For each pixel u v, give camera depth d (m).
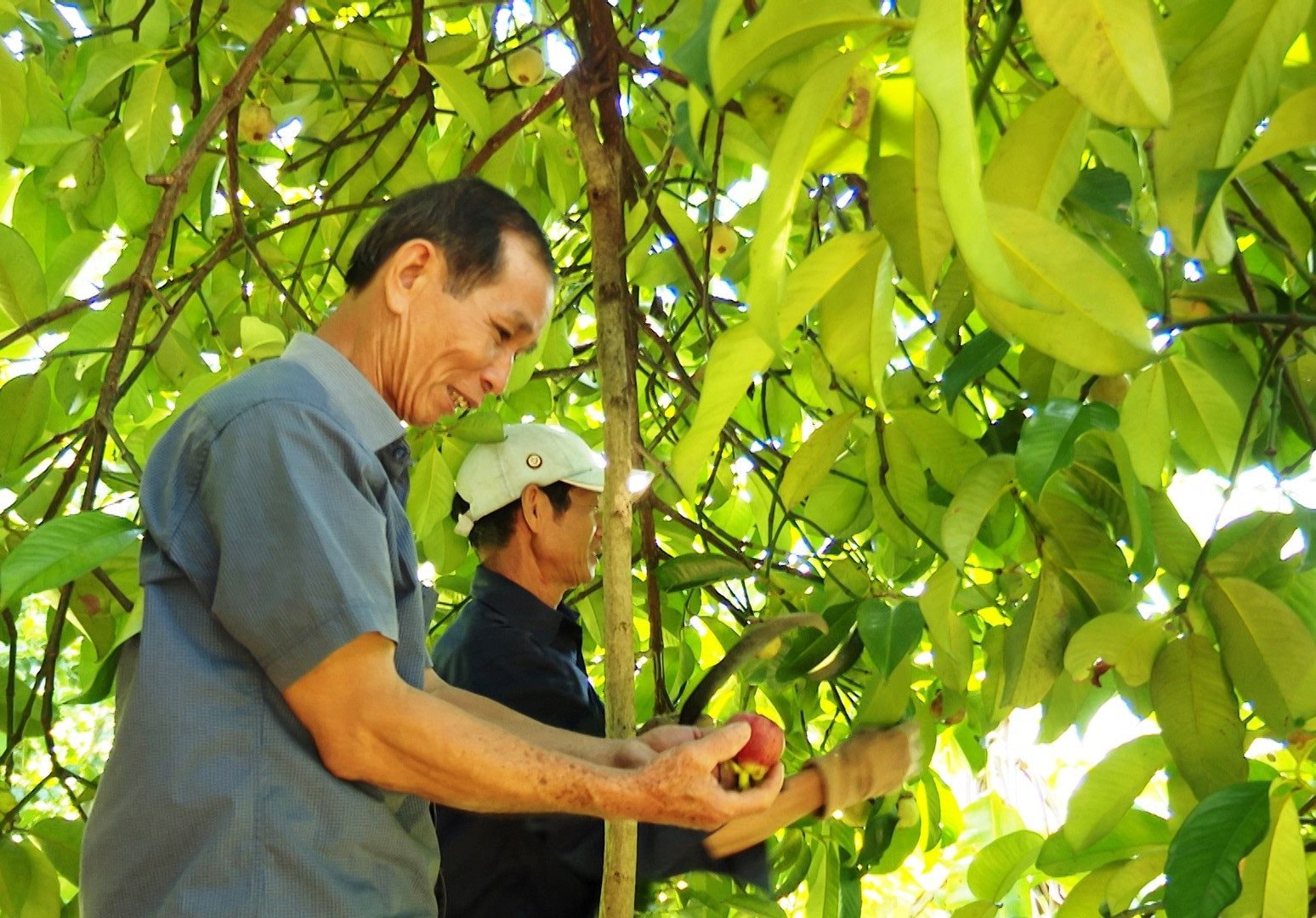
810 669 2.18
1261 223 1.87
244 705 1.43
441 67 2.31
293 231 2.86
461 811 2.08
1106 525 2.10
